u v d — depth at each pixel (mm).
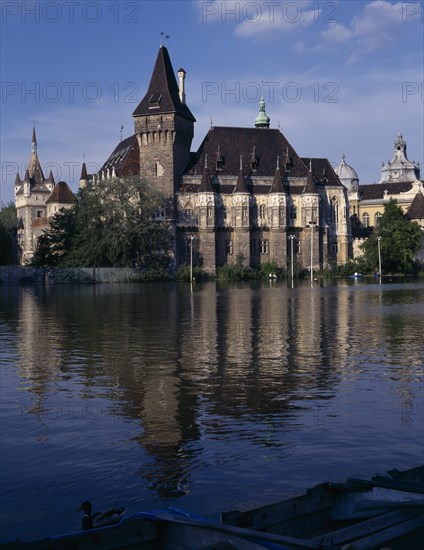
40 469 17594
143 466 17656
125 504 15359
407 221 175625
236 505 15070
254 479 16625
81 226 137375
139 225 134500
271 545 10305
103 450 18969
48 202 187000
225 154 161125
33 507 15281
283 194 156500
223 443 19391
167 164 152625
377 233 166625
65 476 17094
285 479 16562
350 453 18312
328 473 16906
